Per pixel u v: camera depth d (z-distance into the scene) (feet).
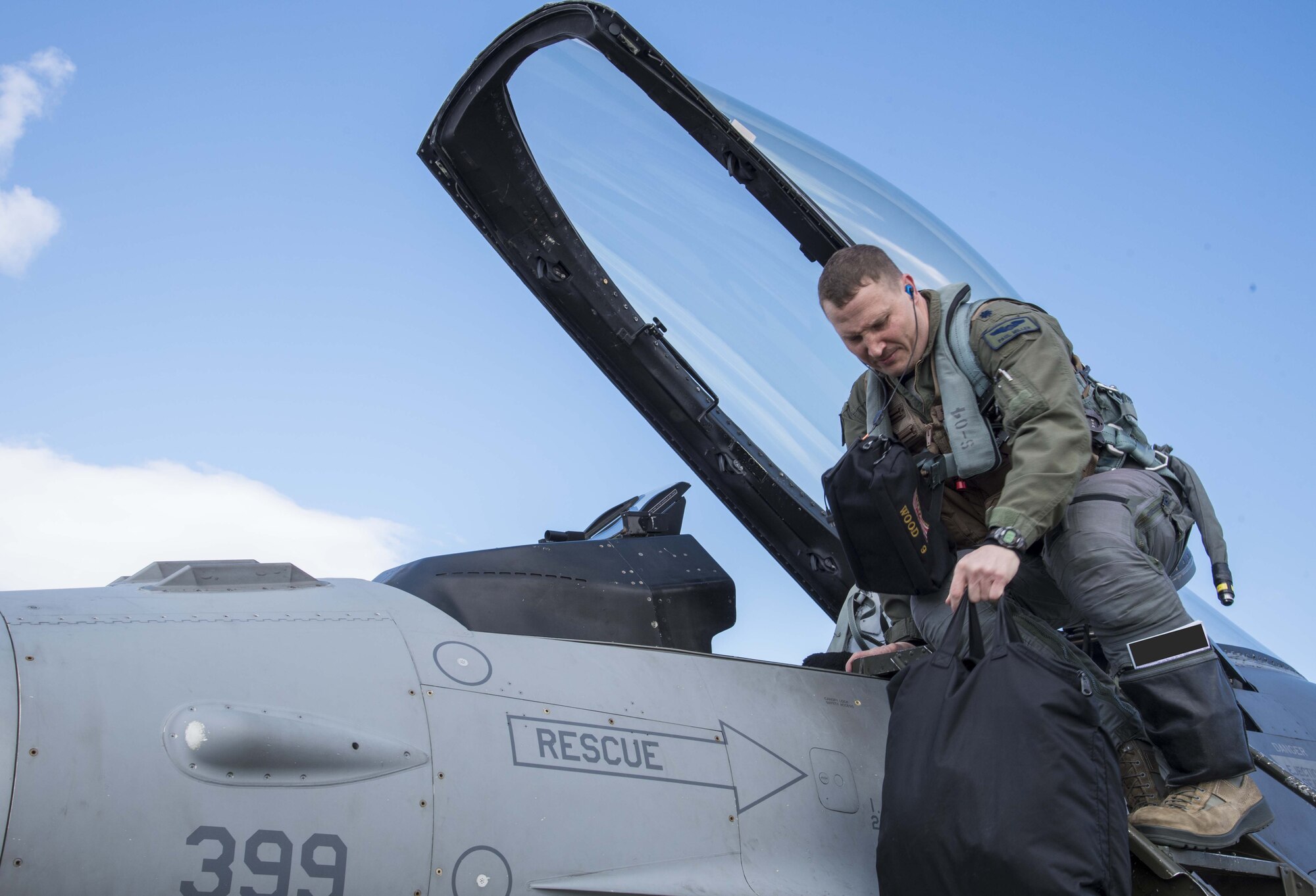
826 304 7.61
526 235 11.03
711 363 11.35
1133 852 6.81
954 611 6.82
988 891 5.87
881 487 7.45
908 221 10.50
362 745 5.74
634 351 11.40
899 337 7.56
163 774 5.24
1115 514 7.38
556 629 7.59
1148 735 7.30
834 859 7.06
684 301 11.25
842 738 7.74
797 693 7.84
